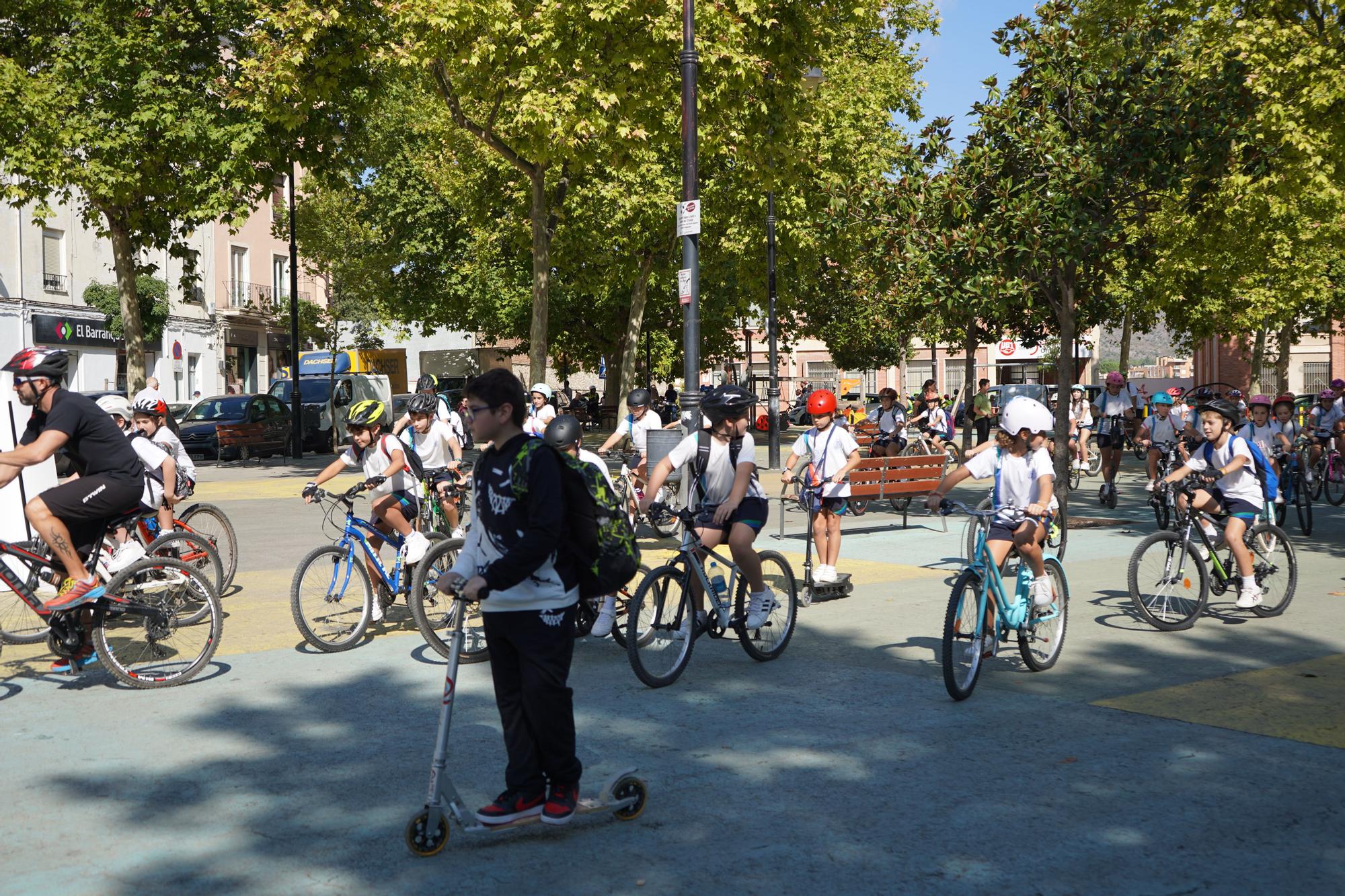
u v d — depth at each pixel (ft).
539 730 14.21
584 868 13.37
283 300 156.15
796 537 44.52
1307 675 22.49
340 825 14.73
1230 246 48.98
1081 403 66.23
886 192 43.75
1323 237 62.44
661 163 81.87
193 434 86.94
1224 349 163.94
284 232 100.12
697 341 38.81
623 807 14.78
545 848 13.98
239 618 28.48
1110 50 42.06
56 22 66.90
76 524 22.11
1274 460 45.03
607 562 14.40
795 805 15.38
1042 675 22.68
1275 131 43.86
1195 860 13.50
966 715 19.76
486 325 119.75
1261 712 19.79
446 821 13.85
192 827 14.69
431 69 53.83
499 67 50.37
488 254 106.93
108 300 122.42
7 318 108.88
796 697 20.99
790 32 50.55
